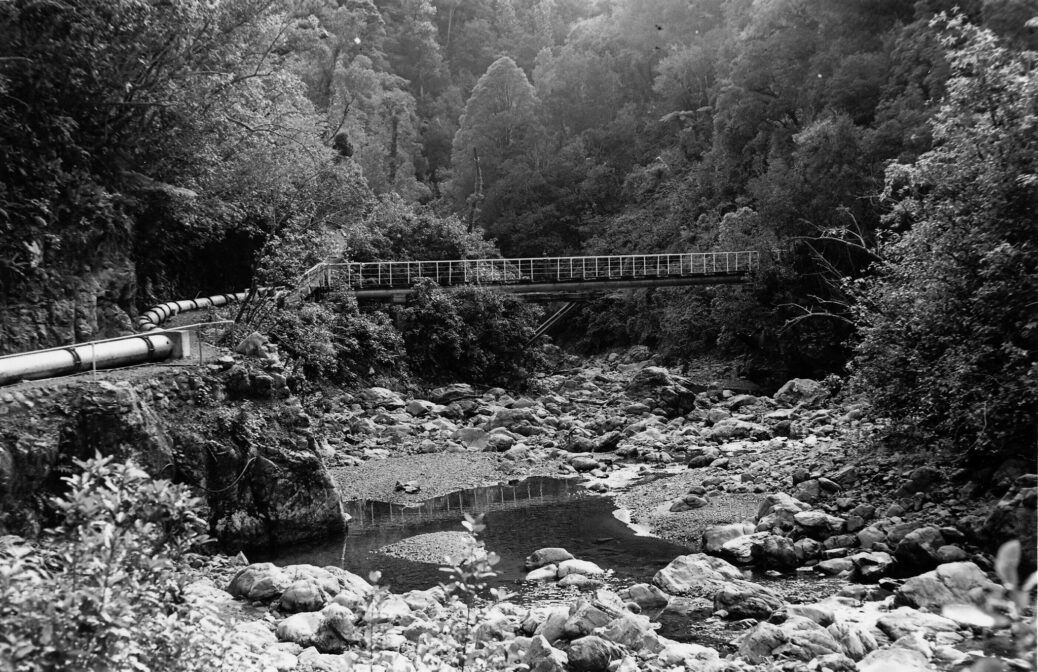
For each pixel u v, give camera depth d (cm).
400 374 3369
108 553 388
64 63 1712
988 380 1362
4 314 1536
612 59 8738
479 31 10812
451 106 9662
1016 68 1444
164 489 448
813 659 807
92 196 1819
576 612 934
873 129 3925
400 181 7331
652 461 2214
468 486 1950
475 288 3803
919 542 1161
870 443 1727
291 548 1400
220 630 521
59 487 1058
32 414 1073
